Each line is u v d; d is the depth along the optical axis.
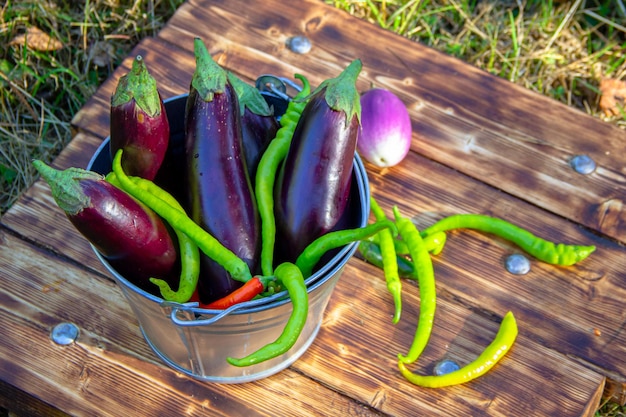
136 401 1.12
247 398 1.13
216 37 1.51
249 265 0.95
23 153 1.61
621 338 1.20
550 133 1.42
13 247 1.24
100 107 1.41
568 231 1.31
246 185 0.96
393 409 1.13
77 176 0.83
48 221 1.27
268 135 1.07
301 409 1.13
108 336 1.17
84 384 1.13
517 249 1.28
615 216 1.32
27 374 1.13
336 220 0.96
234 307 0.84
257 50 1.50
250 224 0.95
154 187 0.95
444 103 1.45
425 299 1.16
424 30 1.89
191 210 0.96
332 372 1.16
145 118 0.92
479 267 1.26
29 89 1.71
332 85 0.92
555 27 1.92
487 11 1.91
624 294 1.24
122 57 1.78
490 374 1.16
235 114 0.96
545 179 1.37
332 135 0.92
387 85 1.47
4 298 1.19
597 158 1.39
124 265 0.91
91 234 0.85
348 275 1.25
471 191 1.35
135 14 1.80
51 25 1.79
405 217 1.32
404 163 1.37
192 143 0.94
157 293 0.97
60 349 1.15
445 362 1.17
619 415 1.35
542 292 1.24
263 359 0.82
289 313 0.96
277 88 1.14
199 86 0.93
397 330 1.20
